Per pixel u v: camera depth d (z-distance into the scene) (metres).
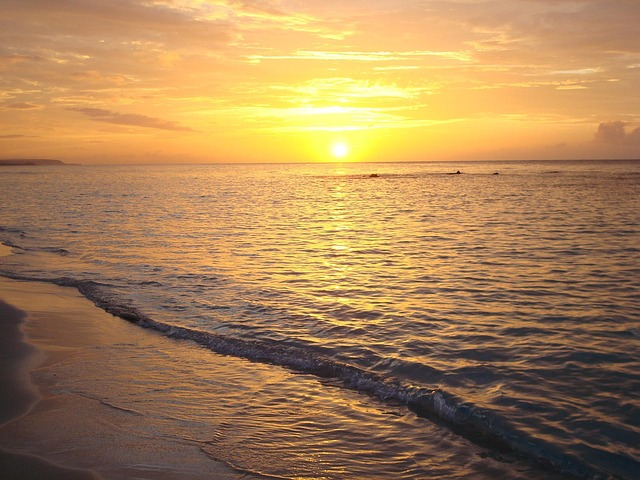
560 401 7.76
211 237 26.05
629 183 74.00
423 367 9.15
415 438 6.91
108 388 8.27
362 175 138.00
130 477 5.79
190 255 20.73
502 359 9.47
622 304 13.01
